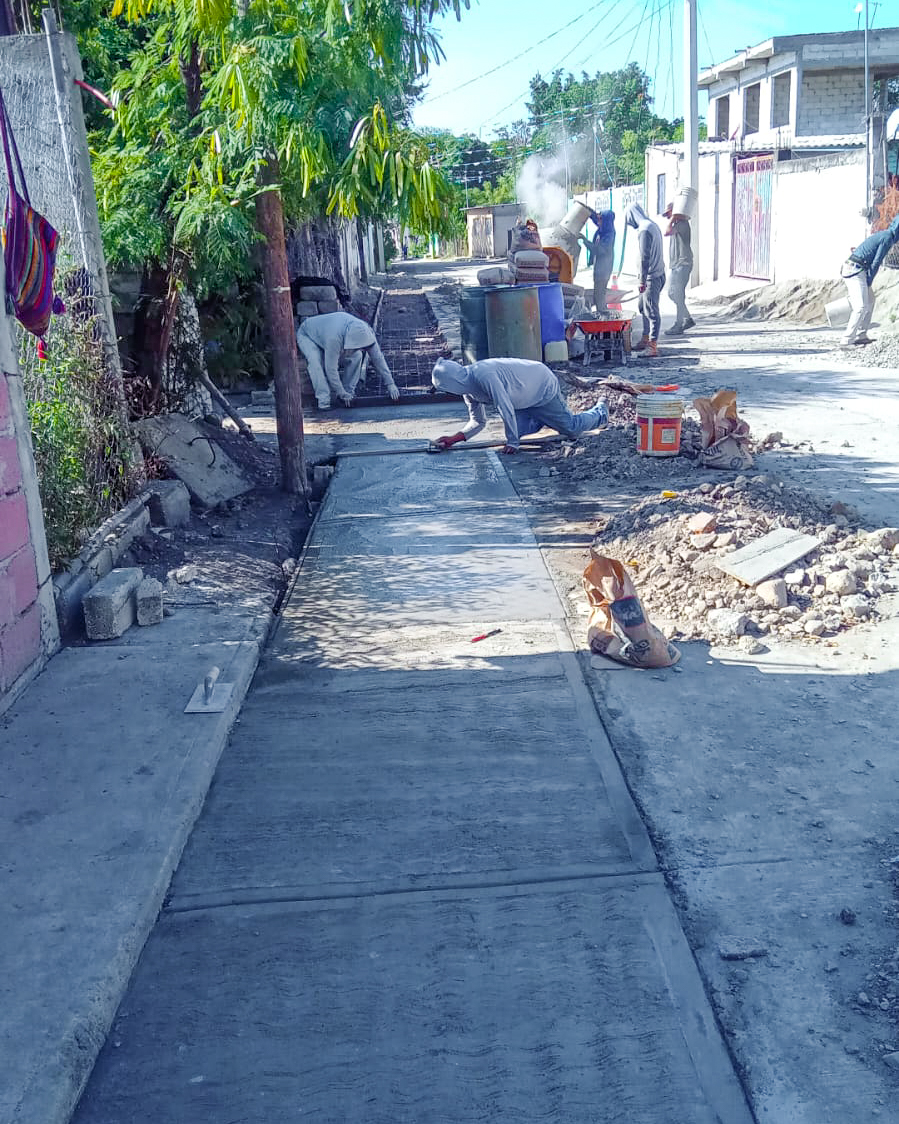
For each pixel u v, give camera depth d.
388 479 9.03
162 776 4.02
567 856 3.56
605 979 2.99
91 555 6.02
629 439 9.49
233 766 4.25
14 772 4.08
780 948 3.08
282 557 7.12
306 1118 2.57
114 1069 2.75
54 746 4.28
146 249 8.11
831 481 7.99
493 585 6.27
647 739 4.32
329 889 3.44
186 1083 2.70
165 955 3.16
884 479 7.99
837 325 17.64
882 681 4.74
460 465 9.43
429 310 26.25
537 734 4.40
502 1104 2.59
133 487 7.26
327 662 5.25
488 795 3.96
